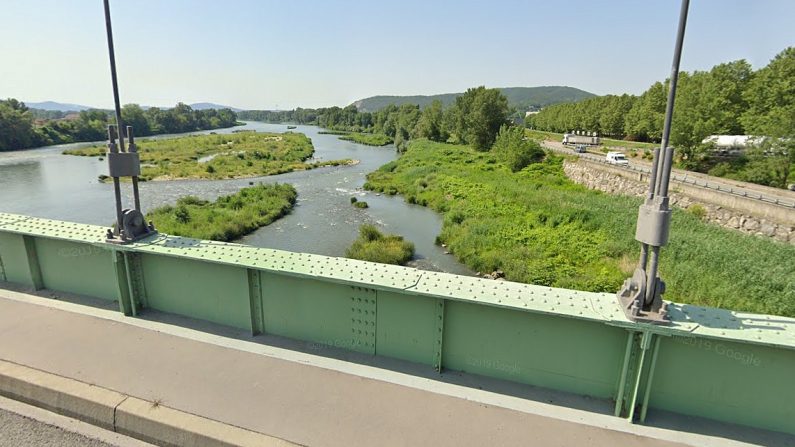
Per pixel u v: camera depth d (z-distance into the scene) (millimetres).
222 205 25641
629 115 64812
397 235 19891
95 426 3174
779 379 2730
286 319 3912
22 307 4496
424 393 3219
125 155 4078
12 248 4965
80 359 3639
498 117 58188
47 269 4859
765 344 2508
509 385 3307
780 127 26562
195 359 3635
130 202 27625
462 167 43000
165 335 3994
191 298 4246
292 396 3193
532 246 17688
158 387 3299
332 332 3781
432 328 3441
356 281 3338
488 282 3373
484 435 2818
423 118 83875
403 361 3605
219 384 3330
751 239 17062
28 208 25547
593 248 17188
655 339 2762
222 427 2904
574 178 37469
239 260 3771
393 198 31359
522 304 2992
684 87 39312
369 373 3445
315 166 49125
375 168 49031
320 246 19234
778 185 26375
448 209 26266
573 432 2840
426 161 47562
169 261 4223
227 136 90562
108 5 3697
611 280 13797
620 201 25203
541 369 3238
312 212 26422
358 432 2850
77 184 34562
